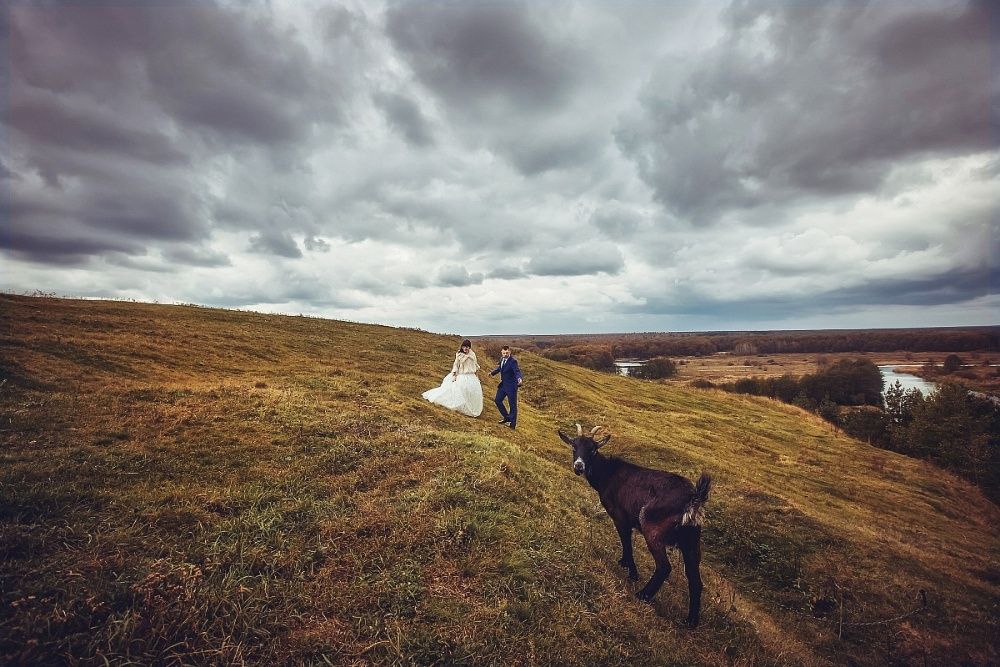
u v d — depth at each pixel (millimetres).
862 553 11906
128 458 7312
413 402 14242
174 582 4629
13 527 5023
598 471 7902
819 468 24031
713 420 31344
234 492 6723
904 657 8164
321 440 9211
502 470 8922
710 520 12750
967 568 13141
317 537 5848
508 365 16031
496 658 4453
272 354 18844
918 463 30062
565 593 5805
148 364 13906
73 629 3998
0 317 15867
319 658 4137
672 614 6656
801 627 8617
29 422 8117
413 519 6438
